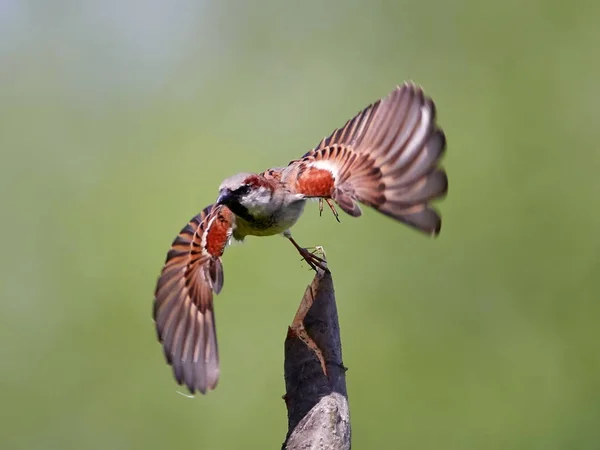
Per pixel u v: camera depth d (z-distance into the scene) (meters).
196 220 8.09
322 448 7.02
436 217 6.14
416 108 6.39
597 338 15.11
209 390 7.32
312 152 7.72
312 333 7.33
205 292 7.55
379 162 6.50
